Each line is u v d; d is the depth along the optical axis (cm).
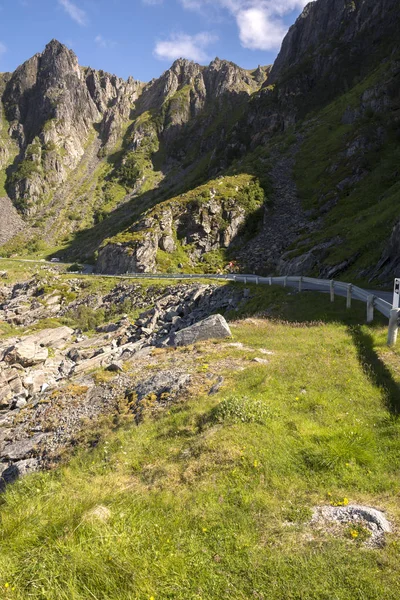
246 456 689
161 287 5284
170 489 656
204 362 1501
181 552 482
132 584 428
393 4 14388
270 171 9850
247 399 916
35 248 16988
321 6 17375
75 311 5644
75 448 1216
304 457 673
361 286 3052
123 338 3434
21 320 5803
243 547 483
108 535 491
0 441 1500
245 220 8119
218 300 3806
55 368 2905
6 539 528
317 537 490
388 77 10119
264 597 412
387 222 4147
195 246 7856
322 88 13962
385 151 8162
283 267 5288
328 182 8431
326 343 1448
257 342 1697
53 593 423
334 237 4931
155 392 1345
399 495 563
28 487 872
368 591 406
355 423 796
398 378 1016
